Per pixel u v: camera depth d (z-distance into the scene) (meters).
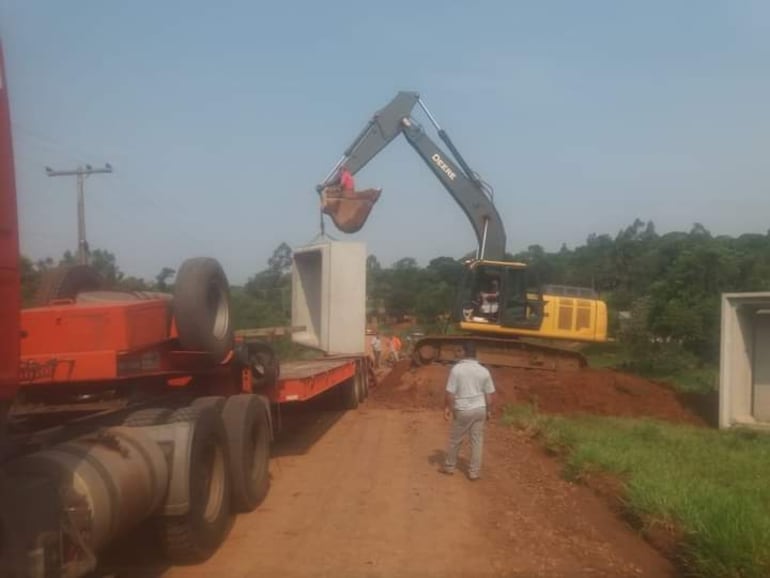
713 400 21.30
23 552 5.15
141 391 9.04
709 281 30.80
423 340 23.67
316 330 19.25
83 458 6.17
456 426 11.52
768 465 12.29
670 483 9.90
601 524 9.21
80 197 28.62
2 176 5.18
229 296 9.87
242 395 9.91
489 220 24.34
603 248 57.84
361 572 7.53
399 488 10.83
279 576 7.41
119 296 8.86
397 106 24.03
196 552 7.68
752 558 7.26
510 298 23.56
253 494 9.56
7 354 5.21
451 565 7.75
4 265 5.18
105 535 6.15
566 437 13.67
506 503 10.08
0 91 5.18
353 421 17.45
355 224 19.95
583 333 23.59
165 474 7.30
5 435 5.70
